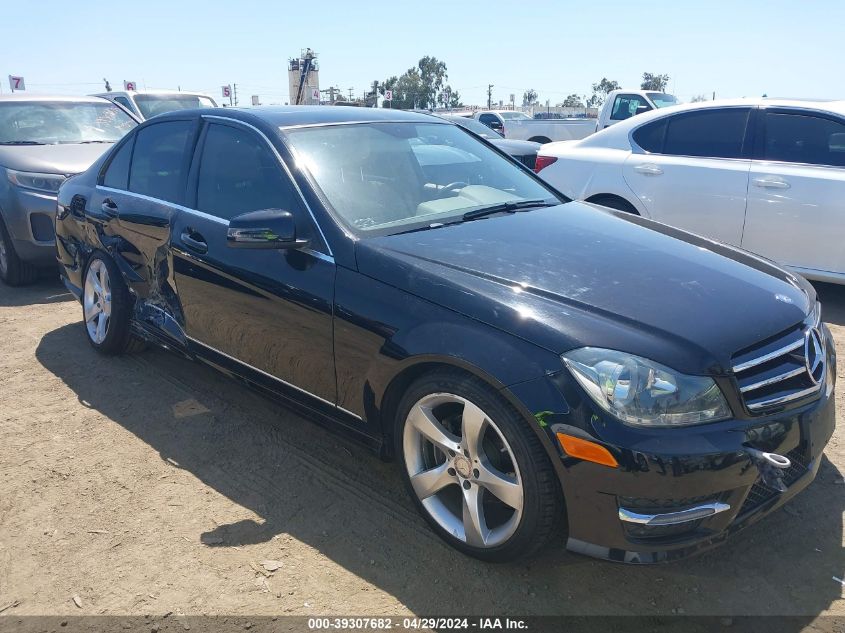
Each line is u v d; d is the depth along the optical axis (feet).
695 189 19.21
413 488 9.02
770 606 7.86
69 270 15.81
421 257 9.05
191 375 14.35
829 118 17.67
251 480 10.53
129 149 14.25
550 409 7.31
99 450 11.46
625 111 46.16
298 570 8.54
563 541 8.04
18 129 23.07
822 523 9.29
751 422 7.45
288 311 10.00
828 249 17.53
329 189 10.32
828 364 8.91
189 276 11.80
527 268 8.79
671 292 8.38
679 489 7.09
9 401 13.26
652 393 7.17
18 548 9.02
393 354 8.62
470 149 13.30
